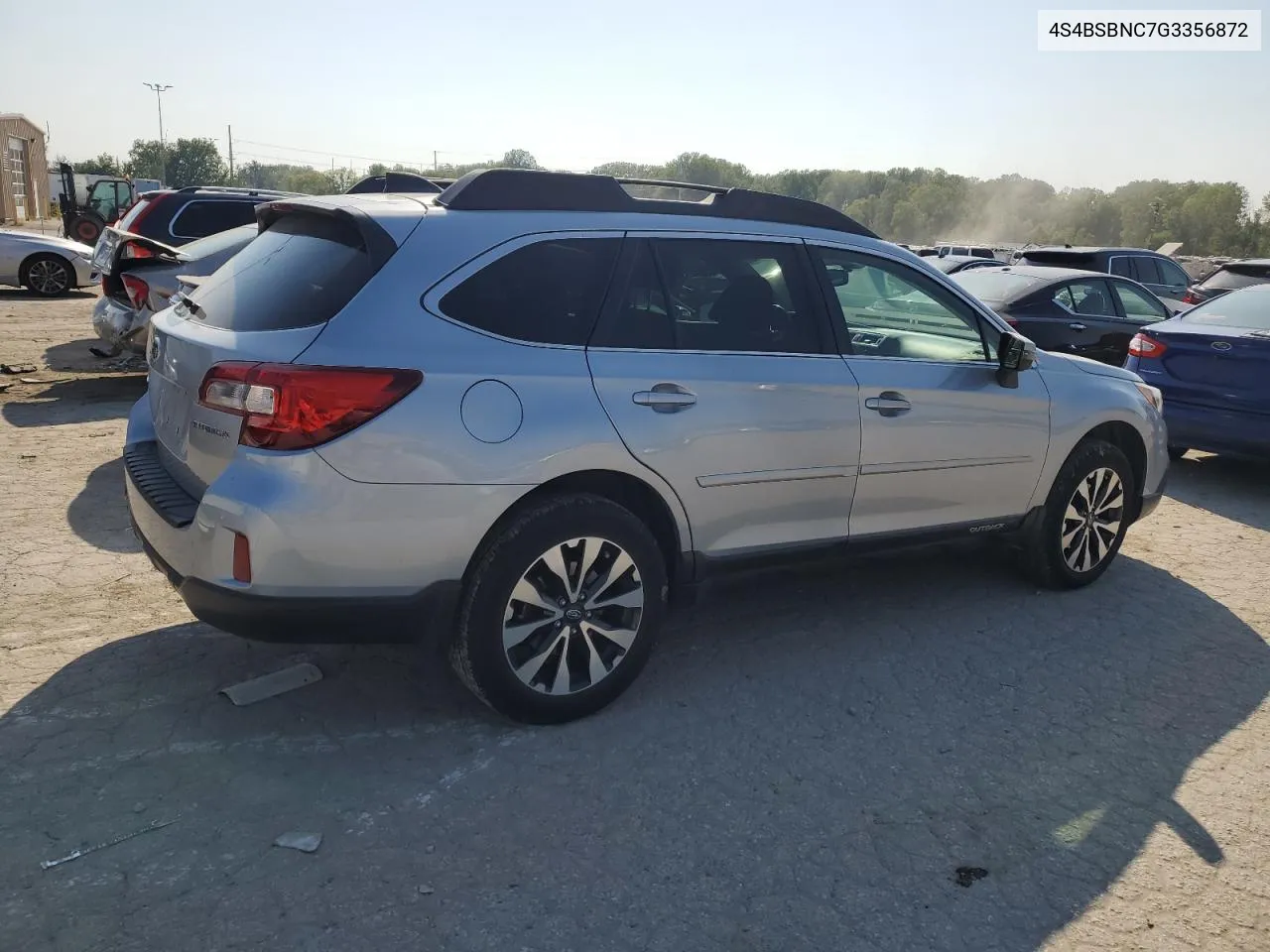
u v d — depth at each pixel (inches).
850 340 165.0
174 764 126.2
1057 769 136.6
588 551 136.3
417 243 129.6
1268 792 133.2
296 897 103.3
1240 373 287.0
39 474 247.0
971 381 177.8
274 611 119.4
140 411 161.0
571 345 136.4
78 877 104.3
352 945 97.0
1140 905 109.2
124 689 144.1
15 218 1996.8
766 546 157.0
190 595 123.6
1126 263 567.2
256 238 152.2
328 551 119.6
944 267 807.7
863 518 167.6
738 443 148.4
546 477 130.8
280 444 117.6
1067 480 195.0
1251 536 253.4
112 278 319.6
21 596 174.6
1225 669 170.7
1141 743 144.8
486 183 139.2
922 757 137.9
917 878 112.0
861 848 116.9
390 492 121.3
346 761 129.1
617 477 140.3
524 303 134.6
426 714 141.8
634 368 139.8
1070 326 395.5
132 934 96.7
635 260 144.9
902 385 167.5
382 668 154.9
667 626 177.9
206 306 139.8
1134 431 208.7
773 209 163.2
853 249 169.0
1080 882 112.8
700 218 153.7
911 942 102.0
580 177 146.0
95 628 163.8
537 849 113.5
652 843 115.7
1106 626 187.3
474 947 97.7
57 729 132.6
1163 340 304.2
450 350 126.5
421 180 282.7
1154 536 250.2
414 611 126.4
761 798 125.8
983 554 225.3
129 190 1218.6
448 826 116.8
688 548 148.8
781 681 158.2
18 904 99.7
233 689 144.3
